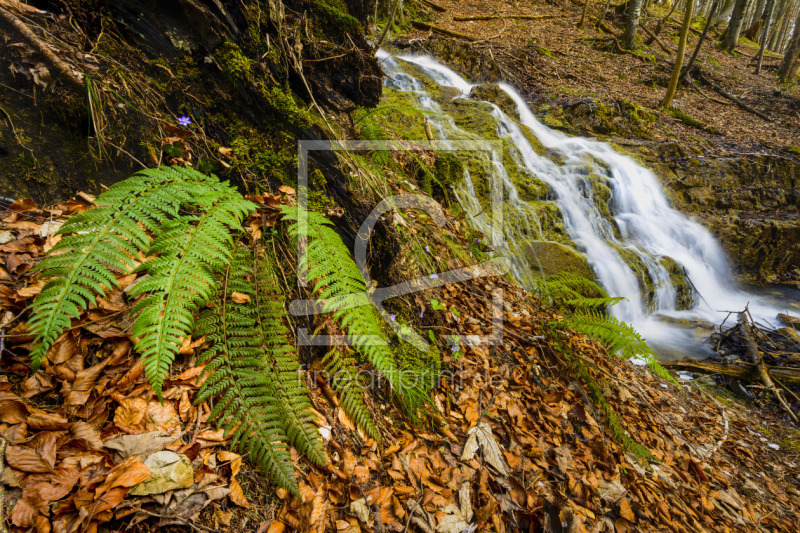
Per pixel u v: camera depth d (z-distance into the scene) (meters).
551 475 2.36
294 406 1.66
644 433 3.26
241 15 2.51
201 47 2.34
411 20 12.41
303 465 1.66
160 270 1.41
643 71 13.23
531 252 5.95
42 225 1.69
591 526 2.15
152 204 1.58
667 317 6.98
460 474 2.06
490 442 2.29
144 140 2.10
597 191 7.82
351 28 3.47
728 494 3.08
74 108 1.92
